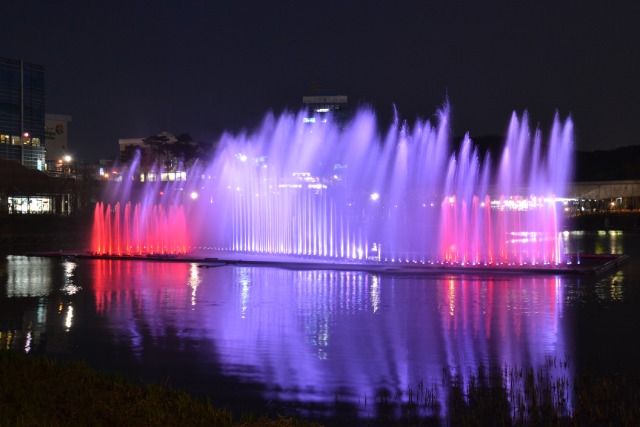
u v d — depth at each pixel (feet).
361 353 45.44
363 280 87.51
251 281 86.43
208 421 28.66
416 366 41.96
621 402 34.53
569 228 301.02
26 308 64.59
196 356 44.75
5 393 31.42
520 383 38.04
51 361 39.58
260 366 42.14
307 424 29.30
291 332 52.60
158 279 89.04
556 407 33.86
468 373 40.22
